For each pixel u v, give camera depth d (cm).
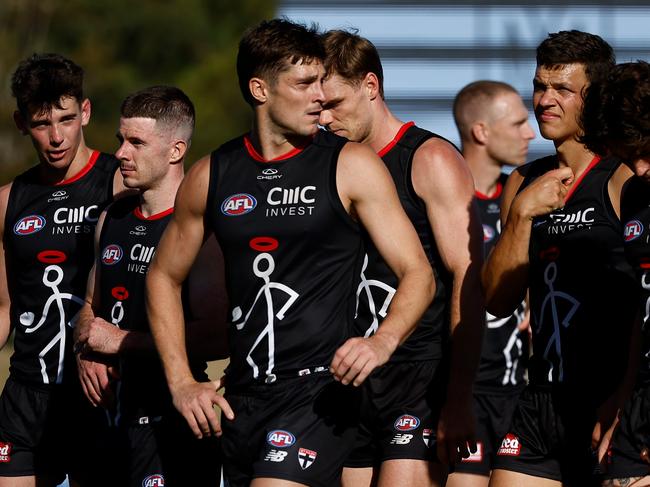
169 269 1639
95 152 2097
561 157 1708
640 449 1534
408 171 1764
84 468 2027
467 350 1716
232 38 9394
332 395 1540
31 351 2048
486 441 2256
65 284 2038
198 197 1598
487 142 2544
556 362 1684
